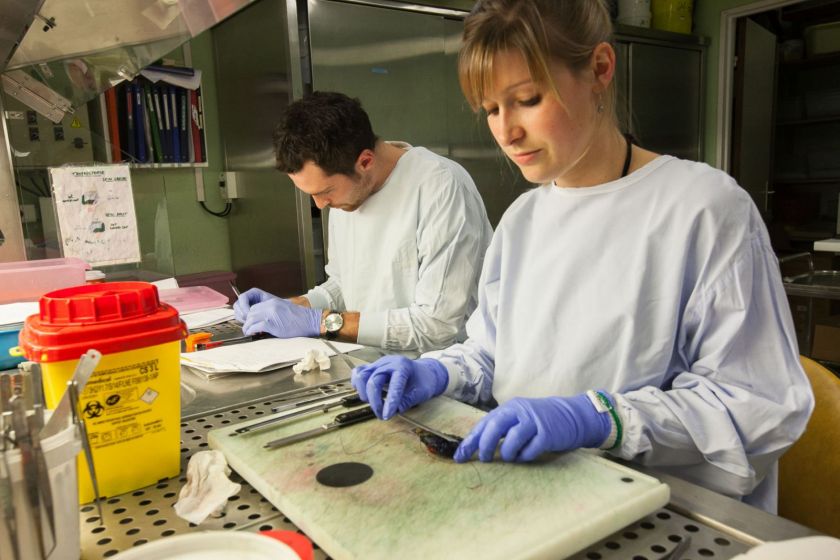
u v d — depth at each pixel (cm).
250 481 62
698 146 378
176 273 278
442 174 150
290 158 136
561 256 92
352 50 238
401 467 63
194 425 81
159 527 55
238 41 258
